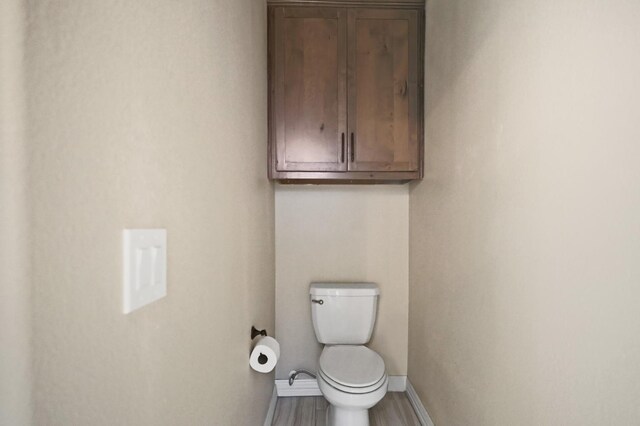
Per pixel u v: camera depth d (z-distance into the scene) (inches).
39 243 13.6
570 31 29.5
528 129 35.9
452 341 57.3
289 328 88.7
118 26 18.9
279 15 73.9
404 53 74.7
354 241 89.6
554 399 31.2
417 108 75.0
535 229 34.5
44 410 13.7
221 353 37.5
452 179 57.7
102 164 17.4
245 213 50.4
